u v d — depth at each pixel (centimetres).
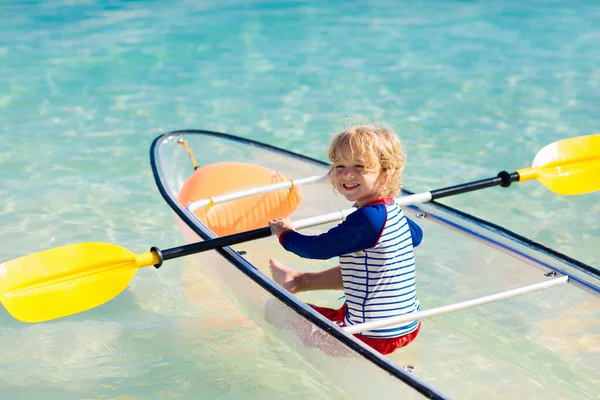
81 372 311
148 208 453
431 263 375
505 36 803
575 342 317
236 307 358
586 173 386
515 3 948
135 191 473
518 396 287
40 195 464
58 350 326
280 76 684
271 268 338
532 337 324
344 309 299
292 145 530
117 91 646
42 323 346
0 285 293
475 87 650
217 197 378
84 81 670
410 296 290
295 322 290
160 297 367
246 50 763
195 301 364
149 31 827
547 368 304
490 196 461
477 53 746
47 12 909
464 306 293
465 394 287
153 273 389
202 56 744
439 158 509
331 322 274
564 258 320
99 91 646
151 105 613
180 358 321
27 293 296
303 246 291
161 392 299
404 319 281
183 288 375
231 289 334
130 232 424
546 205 449
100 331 340
